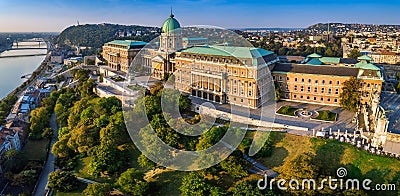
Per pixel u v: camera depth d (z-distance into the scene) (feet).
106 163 408.05
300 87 600.80
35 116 619.67
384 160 362.74
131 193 375.45
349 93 535.19
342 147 392.68
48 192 405.80
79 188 405.59
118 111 517.55
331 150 391.04
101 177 420.77
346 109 553.64
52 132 595.88
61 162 475.72
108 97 599.16
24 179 430.20
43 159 514.27
